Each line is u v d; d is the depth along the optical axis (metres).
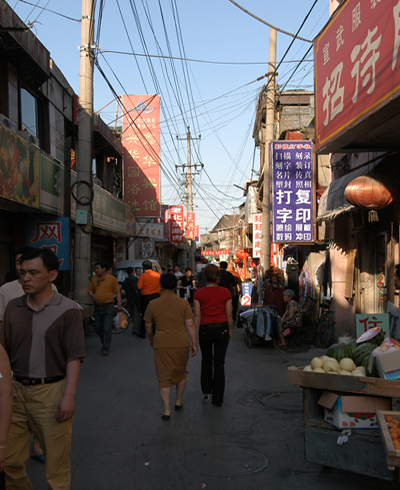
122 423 4.96
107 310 8.77
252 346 9.80
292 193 11.01
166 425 4.89
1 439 2.38
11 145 8.55
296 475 3.72
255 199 24.75
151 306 5.33
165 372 5.16
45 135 12.21
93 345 9.89
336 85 6.38
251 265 30.14
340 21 6.29
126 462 3.99
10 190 8.49
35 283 2.88
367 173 6.96
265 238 12.78
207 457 4.07
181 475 3.73
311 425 3.71
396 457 2.83
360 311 9.06
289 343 9.93
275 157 11.05
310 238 10.95
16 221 10.91
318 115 7.13
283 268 19.73
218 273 5.85
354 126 5.75
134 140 19.73
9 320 2.96
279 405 5.55
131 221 19.27
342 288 9.91
